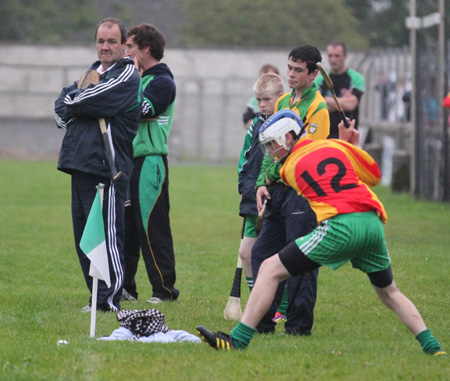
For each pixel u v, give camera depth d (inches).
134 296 1096.8
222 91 4633.4
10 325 881.5
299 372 698.8
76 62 4613.7
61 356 740.0
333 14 5575.8
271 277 753.0
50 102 4503.0
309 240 741.3
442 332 882.1
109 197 968.9
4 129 4448.8
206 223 1882.4
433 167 2319.1
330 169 749.9
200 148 4579.2
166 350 765.9
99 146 959.0
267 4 5570.9
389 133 3006.9
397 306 765.3
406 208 2129.7
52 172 3277.6
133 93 967.0
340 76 1414.9
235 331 767.7
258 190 867.4
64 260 1378.0
